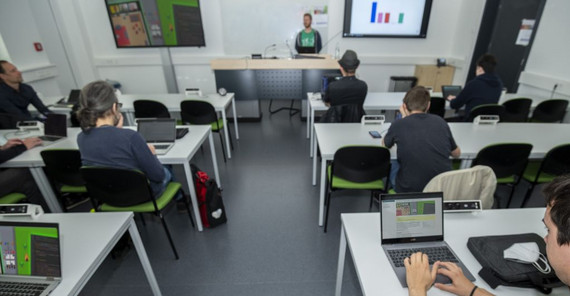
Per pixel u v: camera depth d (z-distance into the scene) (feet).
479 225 3.78
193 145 6.68
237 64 13.28
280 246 6.49
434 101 10.06
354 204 8.00
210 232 6.98
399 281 2.97
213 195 6.84
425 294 2.64
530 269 2.85
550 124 7.92
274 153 11.37
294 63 13.07
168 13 16.42
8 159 6.10
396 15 16.75
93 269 3.30
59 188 6.80
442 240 3.45
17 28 13.58
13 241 3.06
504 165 6.13
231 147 11.96
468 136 7.06
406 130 5.15
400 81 17.60
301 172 9.86
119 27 16.93
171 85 18.48
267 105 17.93
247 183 9.20
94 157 4.84
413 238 3.42
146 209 5.61
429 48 17.84
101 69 18.28
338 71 13.42
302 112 14.90
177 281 5.59
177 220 7.44
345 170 6.11
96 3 16.74
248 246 6.50
